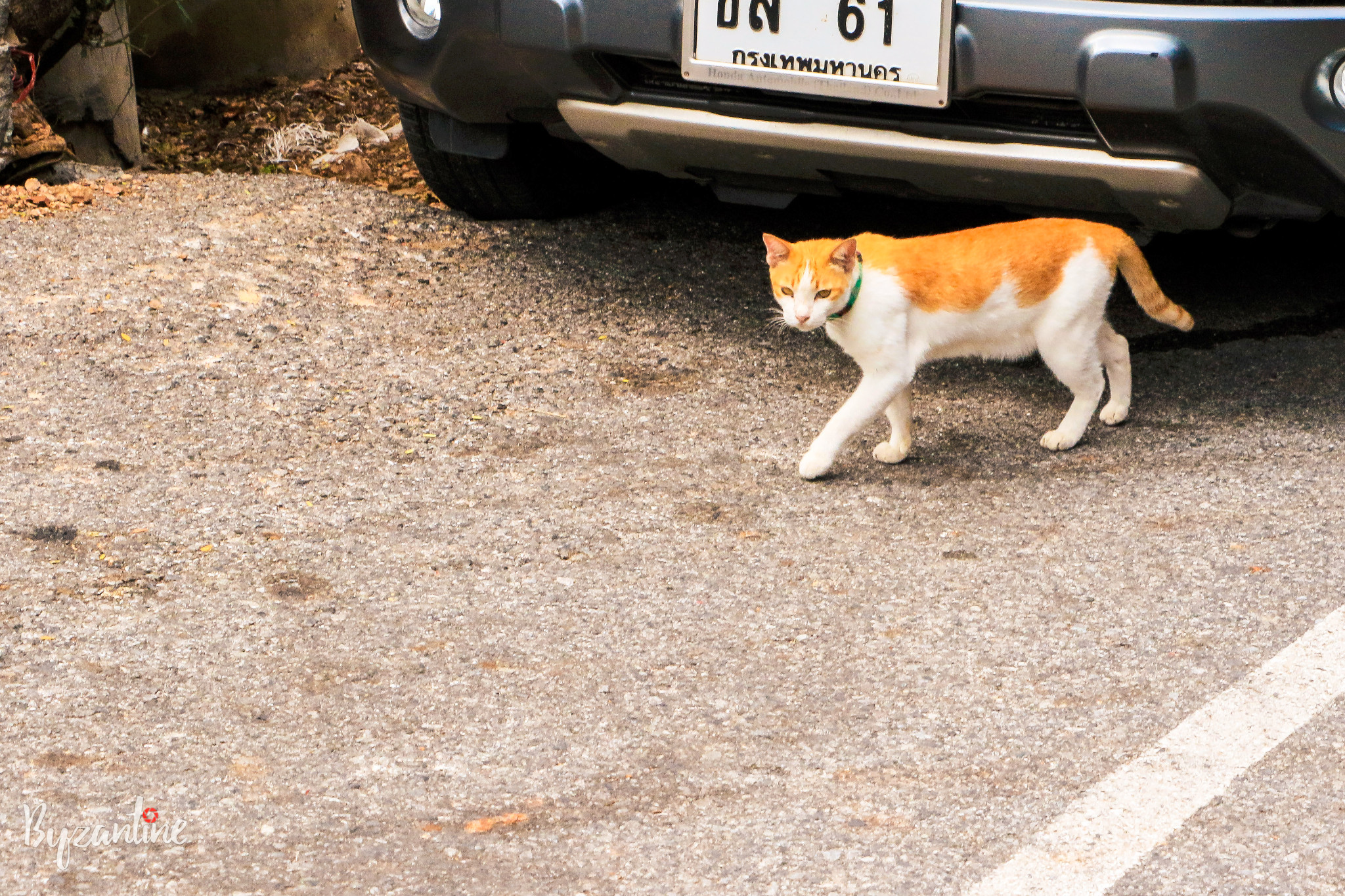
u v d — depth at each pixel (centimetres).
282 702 297
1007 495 405
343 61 960
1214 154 429
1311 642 311
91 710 290
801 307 407
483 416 454
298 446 425
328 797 265
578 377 489
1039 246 421
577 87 502
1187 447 434
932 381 504
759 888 240
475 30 506
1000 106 449
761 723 290
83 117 736
